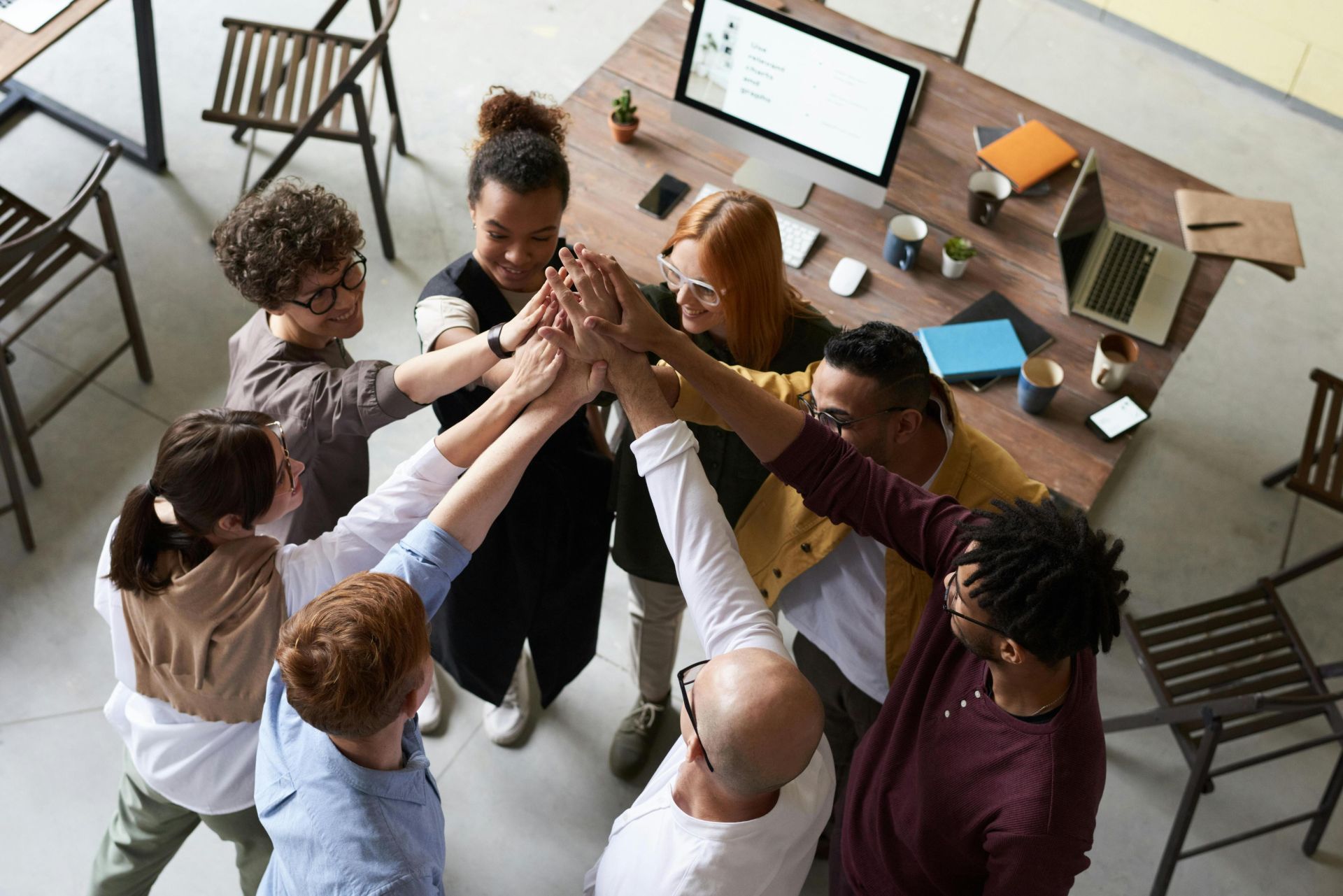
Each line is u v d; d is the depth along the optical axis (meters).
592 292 1.52
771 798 1.35
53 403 3.14
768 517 1.91
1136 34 4.46
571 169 2.78
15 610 2.80
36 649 2.75
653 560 2.09
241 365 1.86
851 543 1.87
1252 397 3.47
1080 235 2.72
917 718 1.55
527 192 1.77
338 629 1.25
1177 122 4.23
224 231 1.68
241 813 1.80
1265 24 4.16
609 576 3.00
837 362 1.61
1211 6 4.23
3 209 2.93
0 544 2.90
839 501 1.53
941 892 1.67
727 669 1.28
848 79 2.55
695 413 1.74
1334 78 4.14
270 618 1.54
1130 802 2.71
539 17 4.21
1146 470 3.31
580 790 2.66
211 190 3.63
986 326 2.56
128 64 3.88
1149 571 3.12
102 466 3.06
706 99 2.73
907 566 1.77
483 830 2.59
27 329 2.90
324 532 1.95
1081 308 2.65
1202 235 2.81
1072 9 4.55
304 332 1.84
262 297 1.69
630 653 2.77
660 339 1.53
